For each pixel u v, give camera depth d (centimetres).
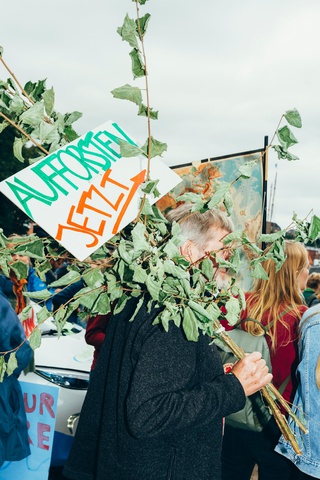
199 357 214
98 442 225
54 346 473
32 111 204
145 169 213
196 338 198
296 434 269
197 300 219
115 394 214
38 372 439
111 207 206
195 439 210
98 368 234
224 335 233
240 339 299
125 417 206
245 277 344
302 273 309
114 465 210
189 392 202
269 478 299
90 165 209
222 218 232
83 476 227
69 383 442
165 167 218
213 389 207
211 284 221
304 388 267
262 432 295
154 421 195
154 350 202
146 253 211
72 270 222
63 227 201
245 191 366
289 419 273
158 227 216
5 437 289
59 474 450
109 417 214
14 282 345
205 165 381
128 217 207
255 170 361
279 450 281
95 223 203
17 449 294
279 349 295
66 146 209
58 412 432
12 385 297
